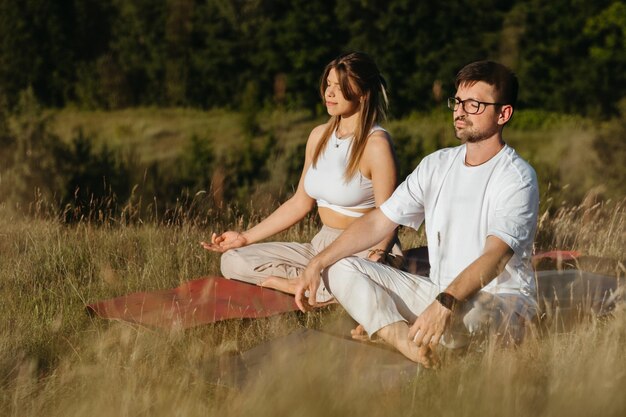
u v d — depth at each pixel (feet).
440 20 127.34
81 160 43.37
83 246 20.01
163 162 60.85
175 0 135.03
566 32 122.83
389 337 12.03
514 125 114.01
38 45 136.05
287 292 15.64
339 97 15.46
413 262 16.37
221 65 135.13
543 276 15.29
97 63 135.03
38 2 135.13
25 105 47.98
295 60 134.10
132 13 136.36
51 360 12.69
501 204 12.16
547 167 51.98
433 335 11.36
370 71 15.44
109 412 9.61
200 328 13.48
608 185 45.98
